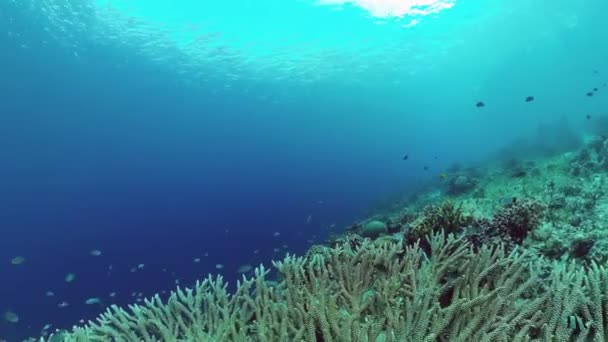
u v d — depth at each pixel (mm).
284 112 73438
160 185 79625
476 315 3152
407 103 81375
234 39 43688
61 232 69625
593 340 2969
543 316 3258
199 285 4703
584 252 4820
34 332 23344
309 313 3354
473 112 99250
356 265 4430
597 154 12625
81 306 30625
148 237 58625
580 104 92188
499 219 6176
